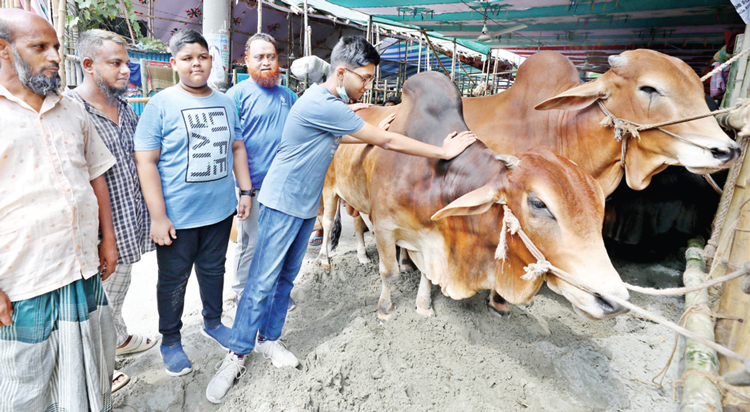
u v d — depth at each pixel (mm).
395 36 9742
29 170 1647
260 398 2395
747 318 2137
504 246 2123
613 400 2514
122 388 2498
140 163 2260
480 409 2371
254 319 2479
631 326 3311
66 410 1843
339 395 2422
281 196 2348
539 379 2664
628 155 2887
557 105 2869
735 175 2613
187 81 2346
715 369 2158
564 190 1886
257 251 2465
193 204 2404
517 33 6867
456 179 2445
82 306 1829
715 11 4957
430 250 2816
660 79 2574
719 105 4922
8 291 1649
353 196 3572
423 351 2805
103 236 2074
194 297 3652
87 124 1931
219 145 2434
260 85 3033
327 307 3549
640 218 4184
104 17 5531
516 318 3322
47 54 1619
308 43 6090
